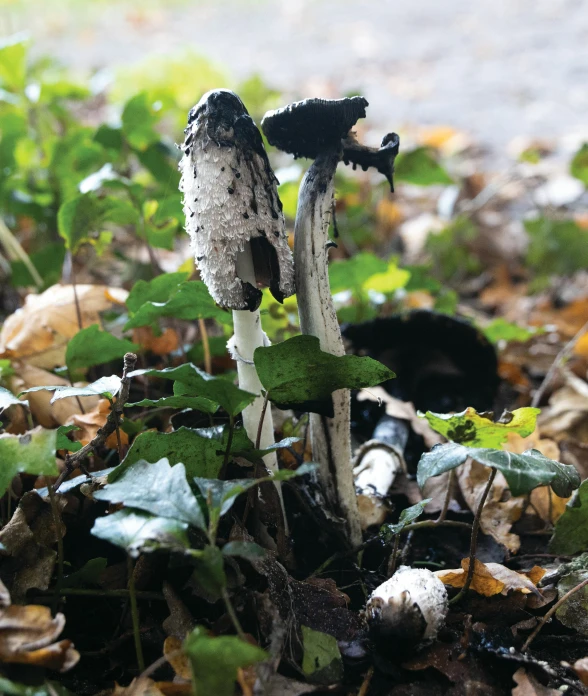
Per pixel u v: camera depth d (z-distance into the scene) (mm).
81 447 353
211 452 332
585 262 795
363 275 524
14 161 607
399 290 620
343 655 324
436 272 821
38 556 332
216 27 2123
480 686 318
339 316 569
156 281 420
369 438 500
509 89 1497
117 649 329
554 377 581
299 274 335
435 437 484
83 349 414
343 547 377
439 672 322
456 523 393
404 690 317
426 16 2170
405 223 947
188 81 950
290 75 1620
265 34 2031
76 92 714
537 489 443
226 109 303
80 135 645
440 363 540
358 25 2105
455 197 791
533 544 423
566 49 1744
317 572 366
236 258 315
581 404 539
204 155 304
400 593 315
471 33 1957
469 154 1169
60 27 2043
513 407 569
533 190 1025
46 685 283
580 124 1275
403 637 313
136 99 571
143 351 513
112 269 698
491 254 867
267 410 359
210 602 326
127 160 644
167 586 336
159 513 278
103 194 565
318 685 311
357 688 317
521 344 656
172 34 2020
